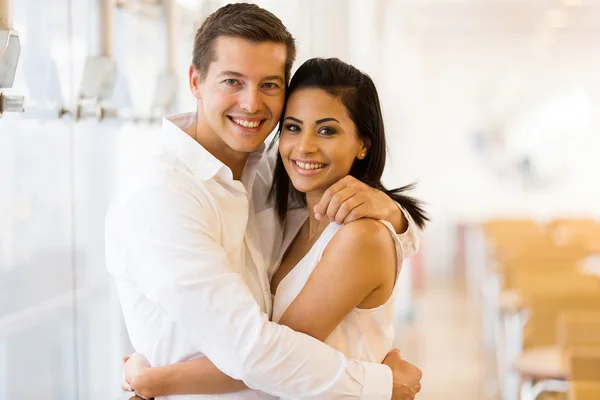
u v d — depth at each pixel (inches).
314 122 65.2
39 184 70.0
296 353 57.9
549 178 407.5
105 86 78.2
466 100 412.8
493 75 409.7
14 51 55.1
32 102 67.7
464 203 416.2
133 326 65.4
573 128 404.8
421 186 416.5
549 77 405.4
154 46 101.0
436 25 378.6
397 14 325.4
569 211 407.2
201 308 57.5
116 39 87.4
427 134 416.2
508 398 182.4
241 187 65.2
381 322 65.7
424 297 357.7
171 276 57.9
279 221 72.9
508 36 406.0
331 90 65.1
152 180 61.2
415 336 275.7
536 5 322.7
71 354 79.0
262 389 59.4
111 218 64.1
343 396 59.9
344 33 218.7
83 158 80.4
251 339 57.1
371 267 62.5
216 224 62.7
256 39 61.5
